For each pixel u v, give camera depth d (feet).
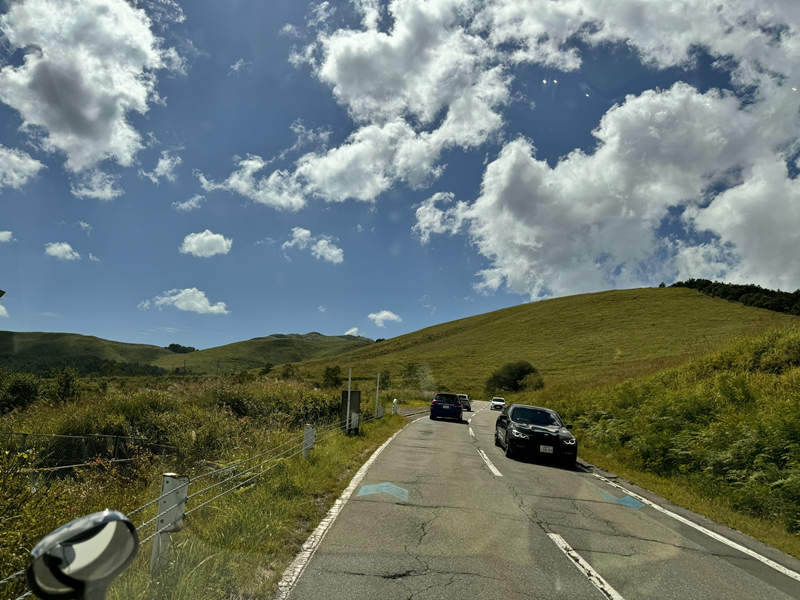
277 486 22.65
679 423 47.78
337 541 17.60
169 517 13.29
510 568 16.11
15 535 10.73
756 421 37.83
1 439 26.22
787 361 58.95
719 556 19.24
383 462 34.96
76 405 40.19
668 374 75.51
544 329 339.57
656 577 16.30
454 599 13.46
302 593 13.16
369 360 383.24
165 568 12.78
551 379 218.79
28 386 54.60
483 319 447.01
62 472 26.96
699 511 27.53
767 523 25.80
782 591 15.90
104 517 3.38
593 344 274.98
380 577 14.60
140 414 36.96
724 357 69.00
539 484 31.48
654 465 40.60
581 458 47.73
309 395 55.72
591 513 24.79
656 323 288.92
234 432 32.19
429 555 16.79
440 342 402.72
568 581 15.38
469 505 24.21
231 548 15.14
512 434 41.83
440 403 86.69
